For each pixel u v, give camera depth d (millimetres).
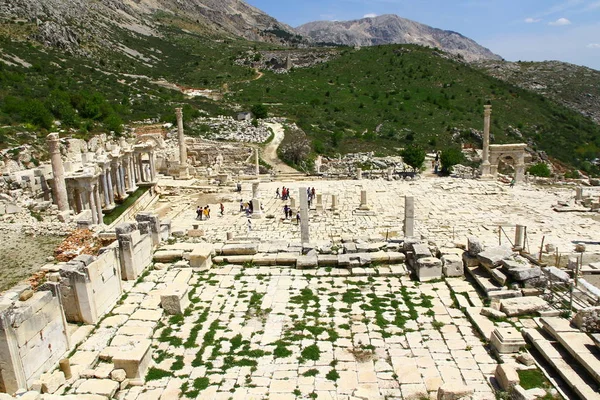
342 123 110312
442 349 14484
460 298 17734
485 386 12562
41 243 24609
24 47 105188
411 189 50719
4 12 123812
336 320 16625
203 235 31812
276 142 81562
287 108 118375
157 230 23641
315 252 22250
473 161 92188
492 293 17281
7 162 37344
